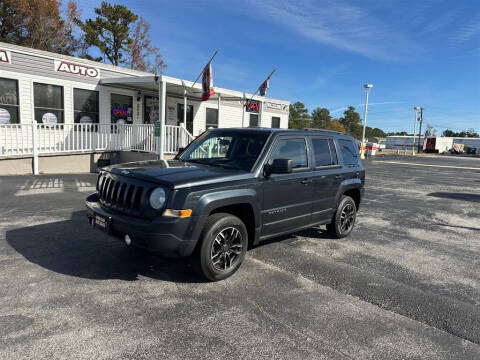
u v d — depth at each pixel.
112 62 34.22
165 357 2.59
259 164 4.29
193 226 3.58
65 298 3.40
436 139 67.25
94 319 3.05
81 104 13.40
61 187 9.24
